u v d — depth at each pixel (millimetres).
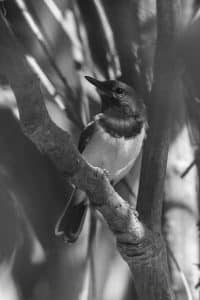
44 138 5578
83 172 6090
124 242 6602
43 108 5316
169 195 8148
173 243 7996
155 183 6684
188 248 8008
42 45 8195
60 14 8547
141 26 8305
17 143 7582
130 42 8320
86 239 8617
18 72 4941
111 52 8664
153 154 6645
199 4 6824
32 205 7727
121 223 6465
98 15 8648
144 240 6555
